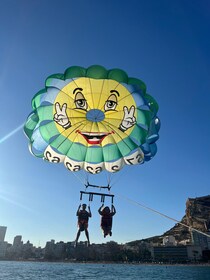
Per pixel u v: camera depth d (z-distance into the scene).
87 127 15.75
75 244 12.81
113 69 15.27
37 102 15.92
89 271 125.81
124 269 153.25
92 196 13.69
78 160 15.62
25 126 15.75
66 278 79.06
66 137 15.66
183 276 94.62
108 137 15.83
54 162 15.75
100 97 15.41
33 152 15.88
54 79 15.48
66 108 15.35
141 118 15.46
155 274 105.75
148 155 17.11
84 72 15.20
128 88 15.48
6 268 141.38
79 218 13.14
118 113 15.62
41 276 86.50
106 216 13.48
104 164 15.93
